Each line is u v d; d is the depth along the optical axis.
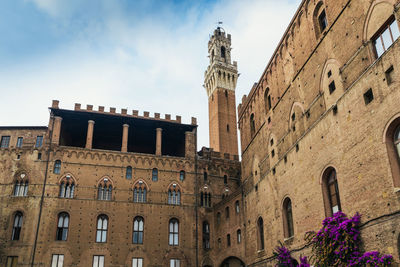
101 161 63.06
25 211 57.12
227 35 126.25
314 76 38.06
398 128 26.47
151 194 63.47
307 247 36.50
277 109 47.00
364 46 30.42
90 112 64.69
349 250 28.36
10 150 60.78
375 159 27.83
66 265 55.50
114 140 75.06
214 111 113.31
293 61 43.25
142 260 58.97
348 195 30.59
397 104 26.20
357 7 31.72
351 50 32.12
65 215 58.38
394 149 26.61
